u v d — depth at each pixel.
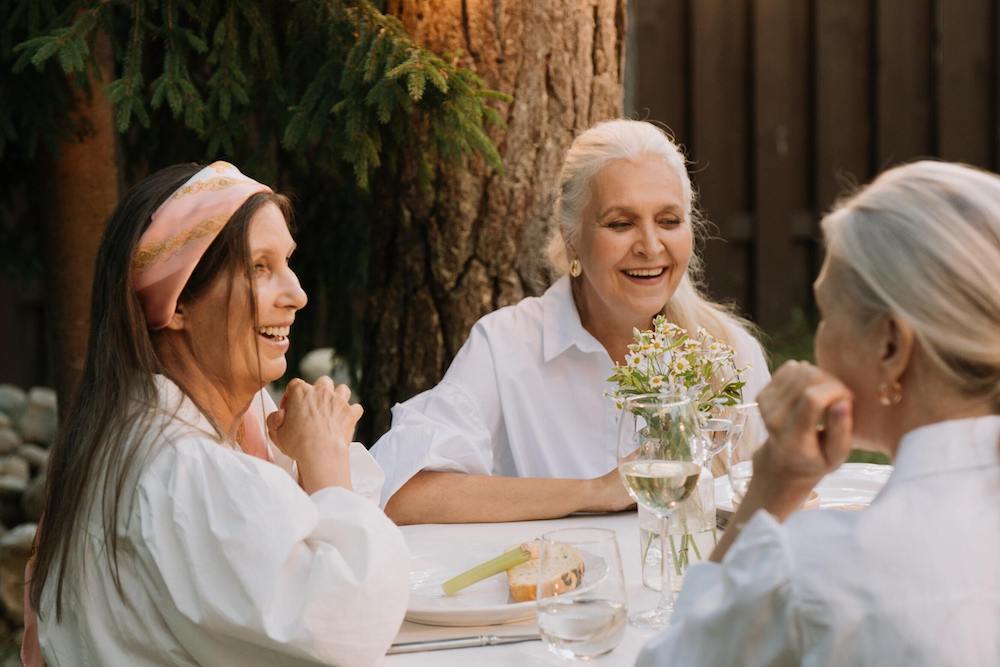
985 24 6.81
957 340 1.17
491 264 3.20
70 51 2.62
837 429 1.26
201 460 1.57
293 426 1.88
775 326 6.78
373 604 1.55
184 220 1.70
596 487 2.31
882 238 1.21
